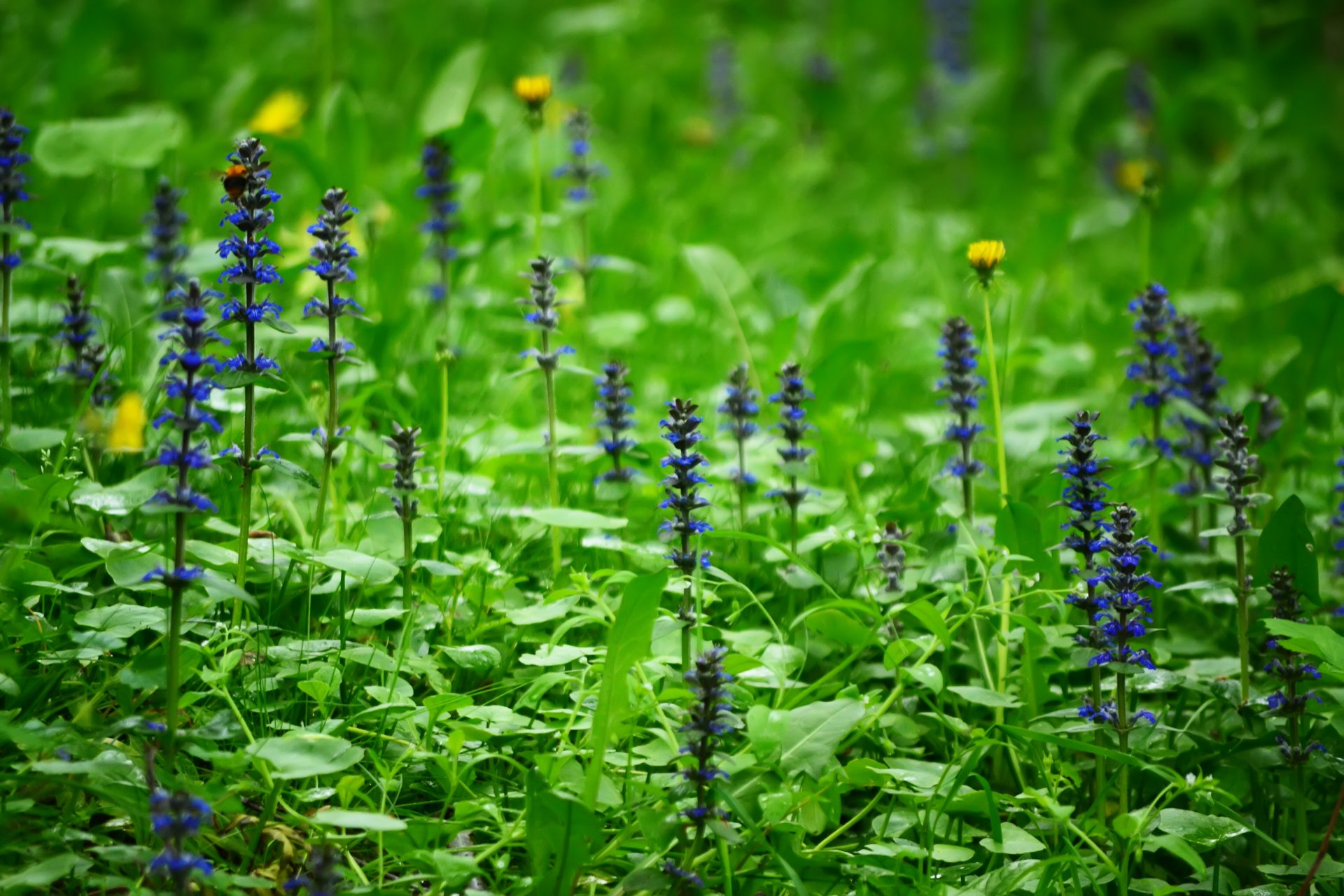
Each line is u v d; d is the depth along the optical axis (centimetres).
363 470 291
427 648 269
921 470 298
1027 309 331
